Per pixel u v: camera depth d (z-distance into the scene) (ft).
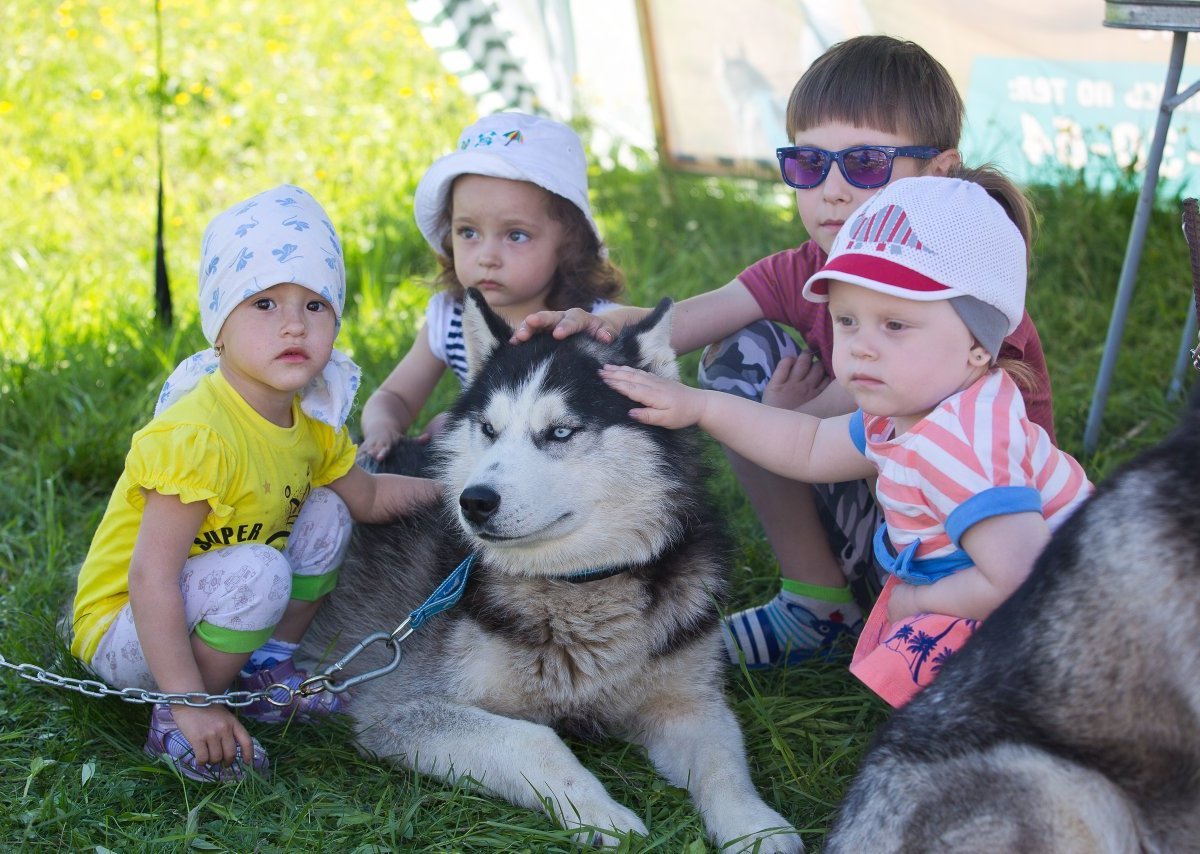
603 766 10.02
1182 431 7.01
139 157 25.45
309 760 9.99
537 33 26.27
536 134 12.50
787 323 12.07
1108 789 6.91
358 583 11.67
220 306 9.56
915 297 8.07
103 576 9.91
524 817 8.97
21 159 24.54
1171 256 19.31
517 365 10.26
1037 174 21.48
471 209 12.47
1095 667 6.84
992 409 8.28
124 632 9.73
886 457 8.70
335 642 11.32
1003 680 7.19
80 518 14.05
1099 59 20.75
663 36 24.67
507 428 9.88
